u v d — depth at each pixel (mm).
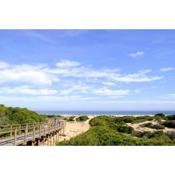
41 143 16875
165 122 31453
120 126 28031
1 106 24219
